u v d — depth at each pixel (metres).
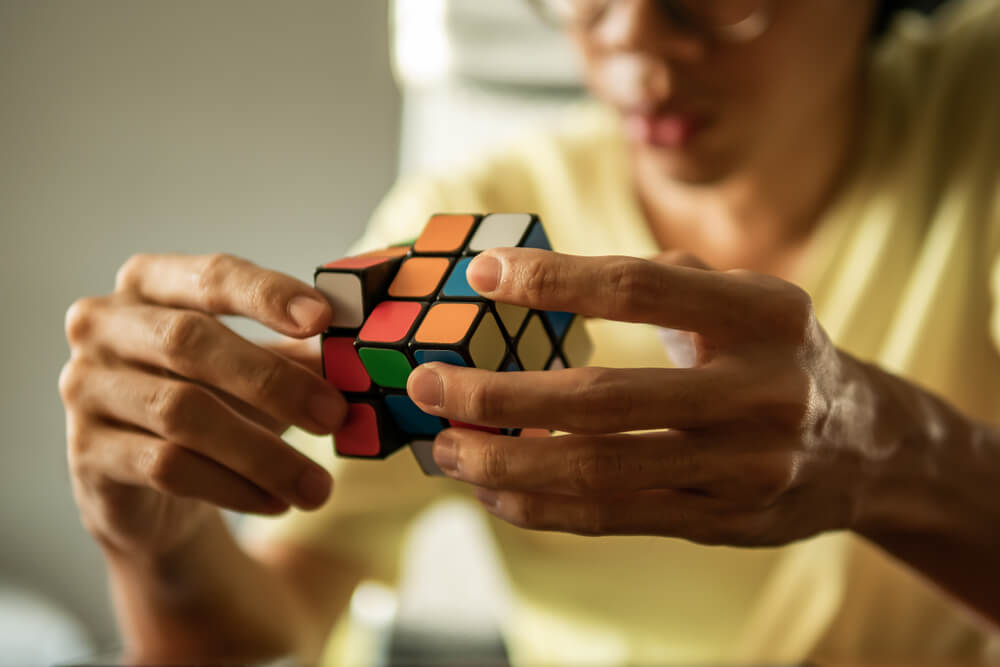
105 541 0.65
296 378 0.46
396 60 1.53
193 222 1.53
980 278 0.99
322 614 1.00
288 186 1.55
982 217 0.98
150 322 0.48
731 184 0.93
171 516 0.64
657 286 0.39
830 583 0.96
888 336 1.01
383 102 1.55
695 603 1.02
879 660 0.79
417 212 1.13
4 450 1.54
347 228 1.58
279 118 1.53
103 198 1.50
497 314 0.44
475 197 1.14
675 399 0.39
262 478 0.49
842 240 1.00
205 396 0.48
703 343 0.43
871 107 1.01
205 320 0.47
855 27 0.85
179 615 0.74
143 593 0.71
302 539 1.04
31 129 1.46
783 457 0.42
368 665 1.01
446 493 1.09
